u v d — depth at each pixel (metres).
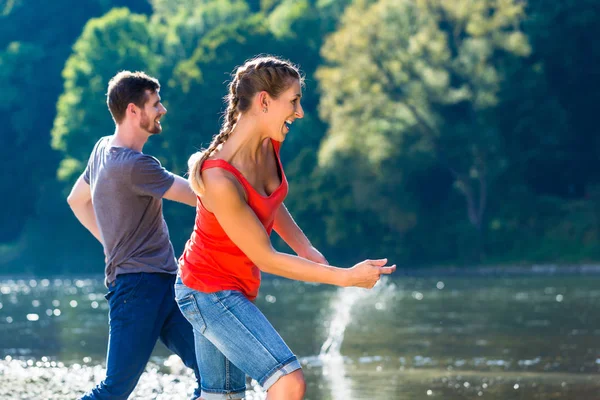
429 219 85.75
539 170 84.62
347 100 84.75
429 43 81.56
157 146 103.38
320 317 30.12
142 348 9.74
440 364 17.09
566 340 21.23
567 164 84.62
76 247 113.50
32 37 141.12
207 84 102.62
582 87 85.06
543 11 85.56
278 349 7.61
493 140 80.88
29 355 18.94
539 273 72.62
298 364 7.65
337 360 17.89
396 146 82.50
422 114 82.38
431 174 86.75
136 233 9.88
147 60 115.00
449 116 85.25
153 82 10.27
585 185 84.75
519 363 17.09
